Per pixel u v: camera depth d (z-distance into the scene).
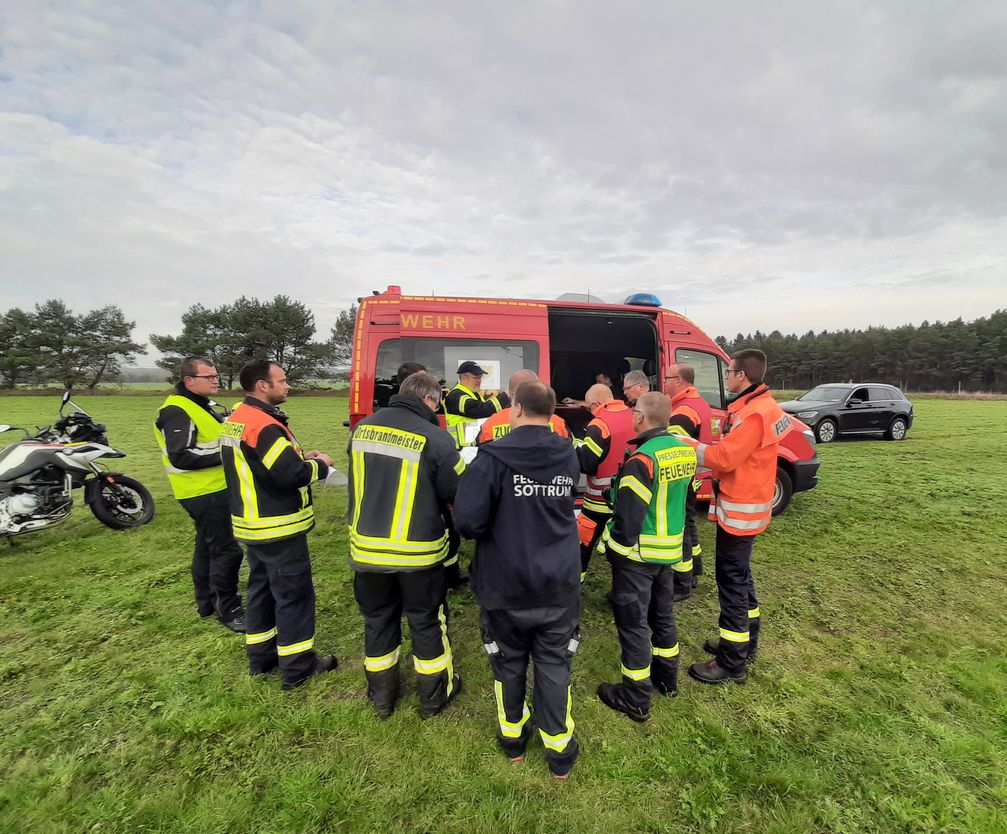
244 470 2.38
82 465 4.94
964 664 2.82
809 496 6.78
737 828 1.80
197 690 2.58
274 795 1.94
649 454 2.25
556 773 2.00
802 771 2.04
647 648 2.33
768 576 4.12
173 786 1.99
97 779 2.03
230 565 3.16
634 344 6.36
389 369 4.35
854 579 4.06
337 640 3.10
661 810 1.88
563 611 1.96
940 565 4.36
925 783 1.99
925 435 13.89
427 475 2.19
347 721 2.34
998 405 27.19
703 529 5.65
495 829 1.78
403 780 2.01
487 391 4.23
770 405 2.50
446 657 2.43
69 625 3.28
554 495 1.93
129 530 5.27
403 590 2.29
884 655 2.93
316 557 4.62
